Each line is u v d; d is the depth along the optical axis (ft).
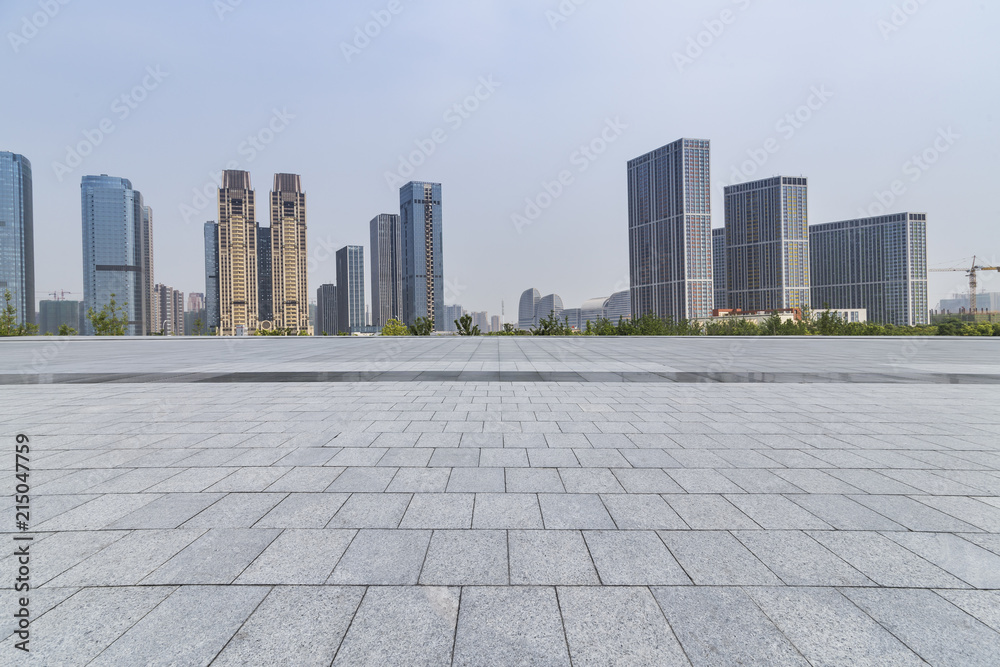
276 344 98.27
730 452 18.20
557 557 10.32
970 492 14.17
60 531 11.53
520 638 7.75
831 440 19.97
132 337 133.69
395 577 9.52
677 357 61.05
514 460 17.15
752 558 10.32
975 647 7.57
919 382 37.06
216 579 9.44
